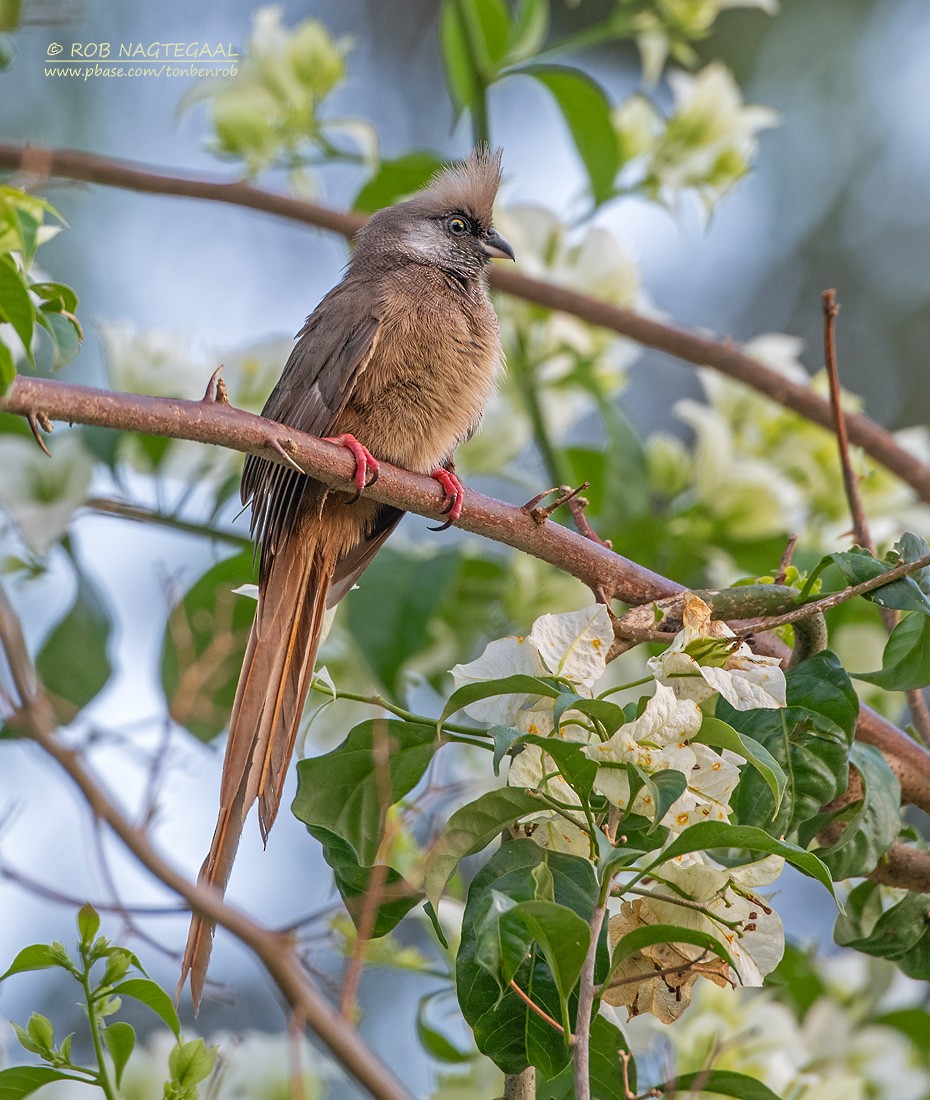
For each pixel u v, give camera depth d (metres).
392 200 11.02
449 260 9.45
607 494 10.08
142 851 5.25
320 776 6.06
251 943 5.32
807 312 18.67
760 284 18.95
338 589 8.78
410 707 10.07
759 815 5.94
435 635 9.95
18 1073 5.65
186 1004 13.43
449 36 10.66
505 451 10.70
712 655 5.64
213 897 5.28
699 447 10.14
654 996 5.54
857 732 7.09
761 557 10.06
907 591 6.15
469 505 7.11
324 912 6.21
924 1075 8.28
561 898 5.34
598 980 5.43
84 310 15.59
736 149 10.77
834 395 7.75
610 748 5.23
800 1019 8.59
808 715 6.16
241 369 10.04
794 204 19.06
